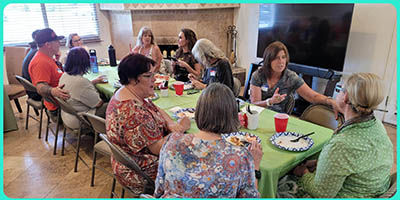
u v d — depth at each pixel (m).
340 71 3.38
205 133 1.09
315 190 1.25
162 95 2.36
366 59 3.39
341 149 1.13
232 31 4.96
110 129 1.49
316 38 3.50
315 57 3.59
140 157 1.53
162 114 1.84
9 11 4.23
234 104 1.10
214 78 2.47
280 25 3.87
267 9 3.98
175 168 1.04
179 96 2.37
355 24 3.40
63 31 4.82
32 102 3.11
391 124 3.34
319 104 1.98
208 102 1.05
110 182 2.32
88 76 3.12
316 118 1.95
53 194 2.17
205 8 4.55
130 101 1.46
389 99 3.29
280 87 2.20
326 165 1.17
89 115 1.96
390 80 3.22
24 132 3.24
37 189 2.23
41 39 2.54
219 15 4.77
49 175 2.42
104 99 2.99
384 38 3.16
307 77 3.69
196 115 1.10
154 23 4.76
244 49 4.91
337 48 3.32
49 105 2.76
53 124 3.45
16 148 2.87
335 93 3.55
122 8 4.58
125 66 1.47
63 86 2.33
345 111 1.22
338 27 3.24
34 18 4.48
